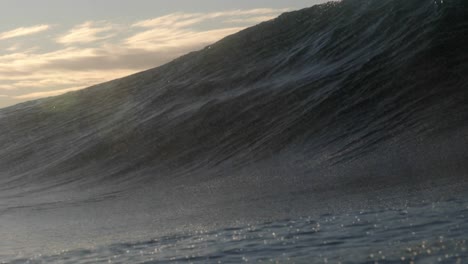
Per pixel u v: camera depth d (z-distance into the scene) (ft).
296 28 161.27
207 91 148.46
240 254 34.47
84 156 140.05
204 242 40.06
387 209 45.65
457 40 115.03
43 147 159.43
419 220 38.11
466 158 73.05
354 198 58.34
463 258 27.37
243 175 97.60
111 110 166.30
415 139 90.07
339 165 88.69
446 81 106.11
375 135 98.37
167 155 122.93
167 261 34.88
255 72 147.64
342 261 29.84
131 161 126.52
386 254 29.86
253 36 167.73
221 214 59.36
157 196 90.27
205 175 105.40
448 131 88.79
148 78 177.88
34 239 54.39
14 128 182.19
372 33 136.36
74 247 44.80
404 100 106.01
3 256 43.50
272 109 123.13
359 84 117.19
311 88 124.36
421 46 118.11
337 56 136.15
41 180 133.28
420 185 60.90
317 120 112.16
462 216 37.86
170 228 52.60
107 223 63.87
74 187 119.34
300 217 47.73
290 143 108.06
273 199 67.46
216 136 122.21
